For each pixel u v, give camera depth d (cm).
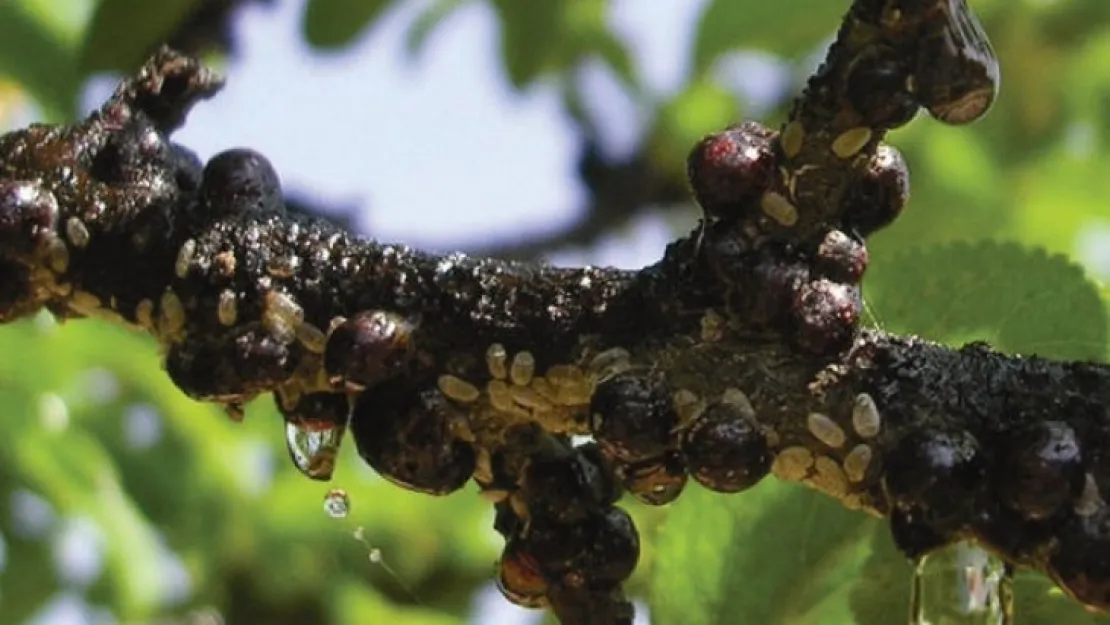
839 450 16
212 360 16
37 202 17
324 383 16
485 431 16
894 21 15
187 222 17
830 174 16
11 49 27
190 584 35
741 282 16
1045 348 18
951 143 36
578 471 16
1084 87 36
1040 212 36
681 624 18
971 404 16
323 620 37
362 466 37
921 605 16
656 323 16
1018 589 17
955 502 16
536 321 16
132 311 17
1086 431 16
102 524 31
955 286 18
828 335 16
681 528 18
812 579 18
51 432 29
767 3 28
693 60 29
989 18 35
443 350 16
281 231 16
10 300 17
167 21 22
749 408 16
